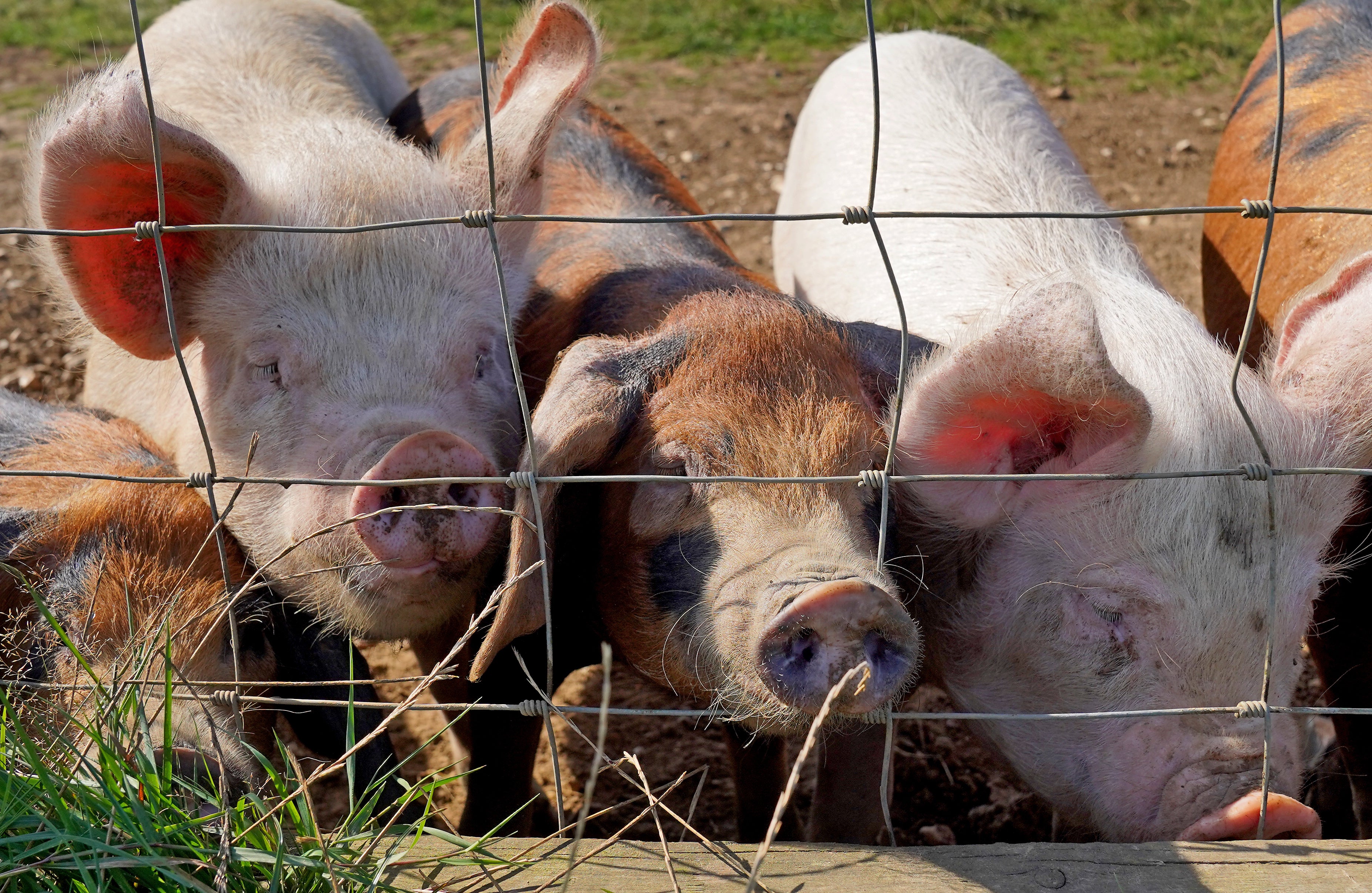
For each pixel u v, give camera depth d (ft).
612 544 11.96
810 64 39.09
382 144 15.10
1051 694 12.70
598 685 19.24
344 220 13.52
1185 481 12.01
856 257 17.89
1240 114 20.12
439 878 9.48
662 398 11.67
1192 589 11.93
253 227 9.68
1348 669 15.23
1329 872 9.45
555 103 14.23
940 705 18.17
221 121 18.34
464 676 14.48
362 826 9.68
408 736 18.34
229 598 10.68
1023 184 18.06
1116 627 12.22
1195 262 27.14
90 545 12.28
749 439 11.25
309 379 12.96
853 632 9.67
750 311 12.62
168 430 14.65
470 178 14.40
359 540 12.02
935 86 20.80
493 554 12.87
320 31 24.08
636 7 43.11
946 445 11.56
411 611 12.58
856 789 14.02
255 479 10.16
